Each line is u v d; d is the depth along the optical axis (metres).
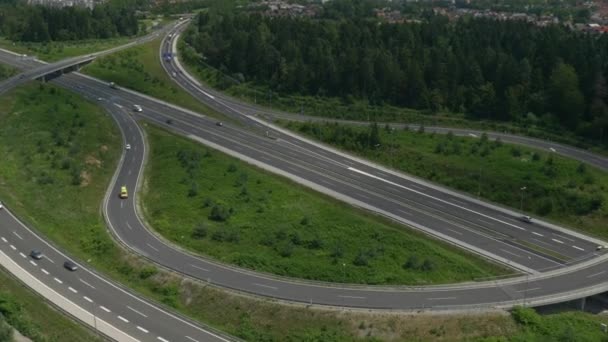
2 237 116.88
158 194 140.88
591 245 125.25
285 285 106.00
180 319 97.25
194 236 120.94
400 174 157.12
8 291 99.88
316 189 145.38
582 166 152.00
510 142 177.38
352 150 171.00
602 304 110.00
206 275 108.38
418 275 109.62
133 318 96.56
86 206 134.25
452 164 158.62
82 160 155.75
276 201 135.75
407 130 184.12
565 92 189.00
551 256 119.94
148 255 114.69
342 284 106.50
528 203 141.88
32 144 161.25
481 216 136.25
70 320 94.88
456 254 119.50
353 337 95.19
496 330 97.12
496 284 109.00
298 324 97.38
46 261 110.31
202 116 196.00
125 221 128.38
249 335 95.94
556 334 97.88
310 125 184.25
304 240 118.81
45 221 125.06
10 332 87.38
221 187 142.50
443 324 97.06
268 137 178.88
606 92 188.00
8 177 140.75
